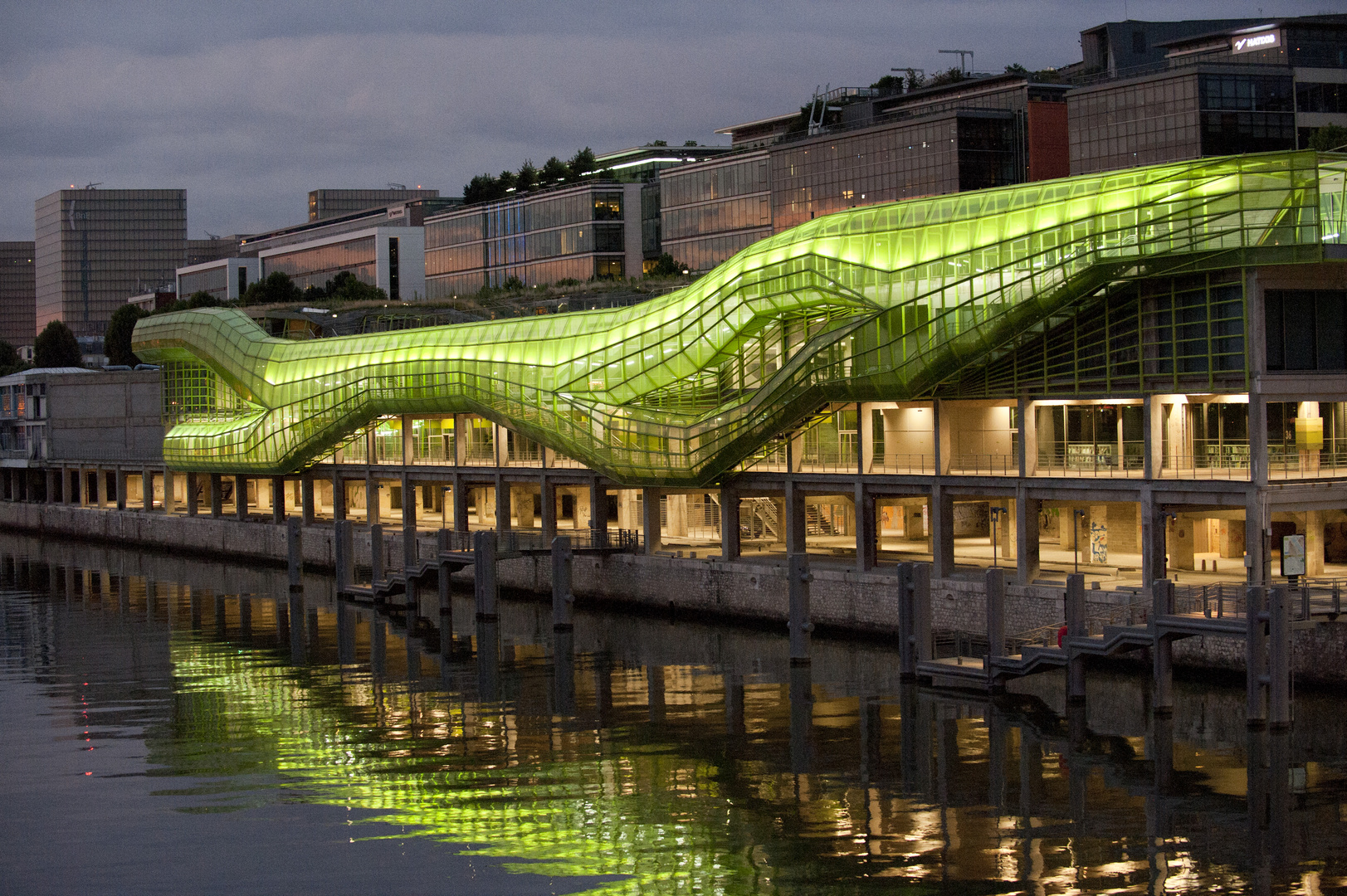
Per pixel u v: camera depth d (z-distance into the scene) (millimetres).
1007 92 153375
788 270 78062
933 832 45062
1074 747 53094
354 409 112688
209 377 139625
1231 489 61531
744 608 80625
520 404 95625
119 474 152250
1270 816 45125
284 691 69438
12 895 42281
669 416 85312
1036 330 67750
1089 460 68812
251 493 154750
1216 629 53000
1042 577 70062
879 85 179000
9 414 172625
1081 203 66375
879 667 67750
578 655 75562
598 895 40938
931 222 72062
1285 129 140375
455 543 103562
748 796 49312
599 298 156250
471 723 61375
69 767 56312
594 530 92375
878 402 77062
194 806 50438
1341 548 69750
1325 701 55844
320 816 48844
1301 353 62562
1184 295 63500
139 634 88625
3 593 109938
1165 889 40031
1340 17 151875
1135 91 140625
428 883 42219
